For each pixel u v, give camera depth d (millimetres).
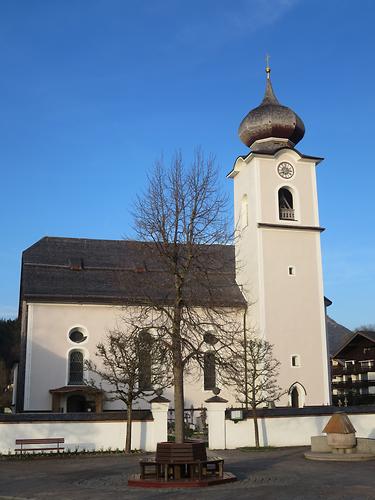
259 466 24203
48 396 40562
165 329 24234
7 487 19453
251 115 48938
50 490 18656
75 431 29594
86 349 42031
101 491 18328
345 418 27578
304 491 17609
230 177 50656
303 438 32844
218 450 30875
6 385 59719
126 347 33625
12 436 28828
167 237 25172
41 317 41750
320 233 46156
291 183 46750
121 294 43281
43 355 41125
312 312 44375
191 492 17844
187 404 42344
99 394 40531
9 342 69500
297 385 42562
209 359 26266
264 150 47500
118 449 29891
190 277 26906
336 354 64938
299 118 48938
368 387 61562
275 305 43781
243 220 47844
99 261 46812
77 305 42469
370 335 61406
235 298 45469
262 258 44469
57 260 46000
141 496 17281
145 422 30359
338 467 23484
